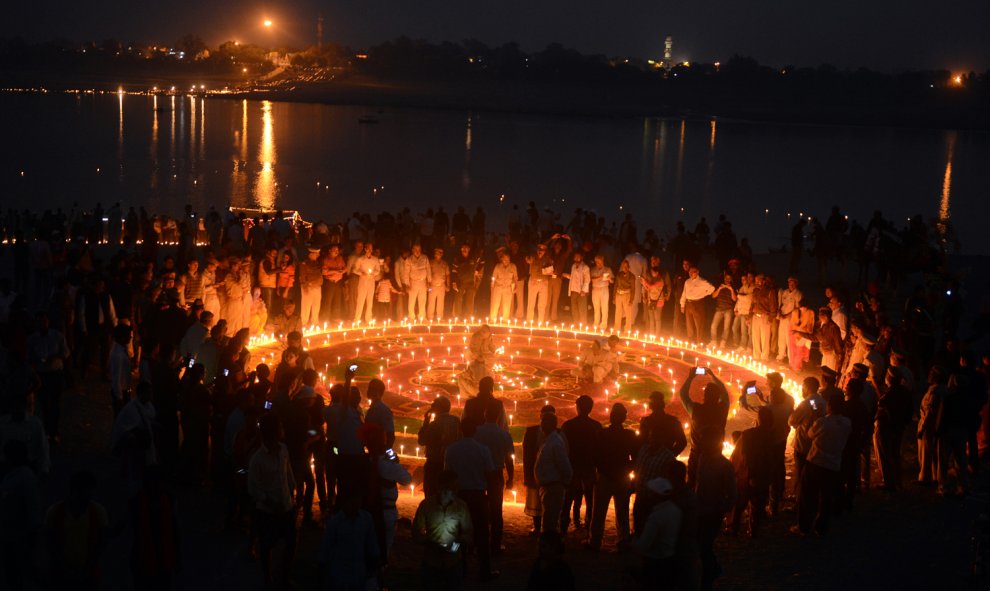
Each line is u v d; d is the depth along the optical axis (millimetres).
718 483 10305
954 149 146125
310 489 11953
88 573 8703
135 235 33281
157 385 13148
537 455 11883
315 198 70250
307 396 11711
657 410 11406
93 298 17266
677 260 27719
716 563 10461
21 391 12805
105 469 13414
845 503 12961
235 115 179875
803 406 12445
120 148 104250
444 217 32312
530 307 24328
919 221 27188
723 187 88188
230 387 12719
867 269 28547
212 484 13164
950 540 12016
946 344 15414
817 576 10969
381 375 19172
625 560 11422
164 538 8891
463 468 10547
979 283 29156
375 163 99812
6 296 16891
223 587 10234
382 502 10242
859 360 16578
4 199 61938
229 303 19703
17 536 9336
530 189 82438
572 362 20688
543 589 7887
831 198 80688
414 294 23672
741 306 21672
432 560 9336
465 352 21250
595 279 23625
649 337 23219
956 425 13383
